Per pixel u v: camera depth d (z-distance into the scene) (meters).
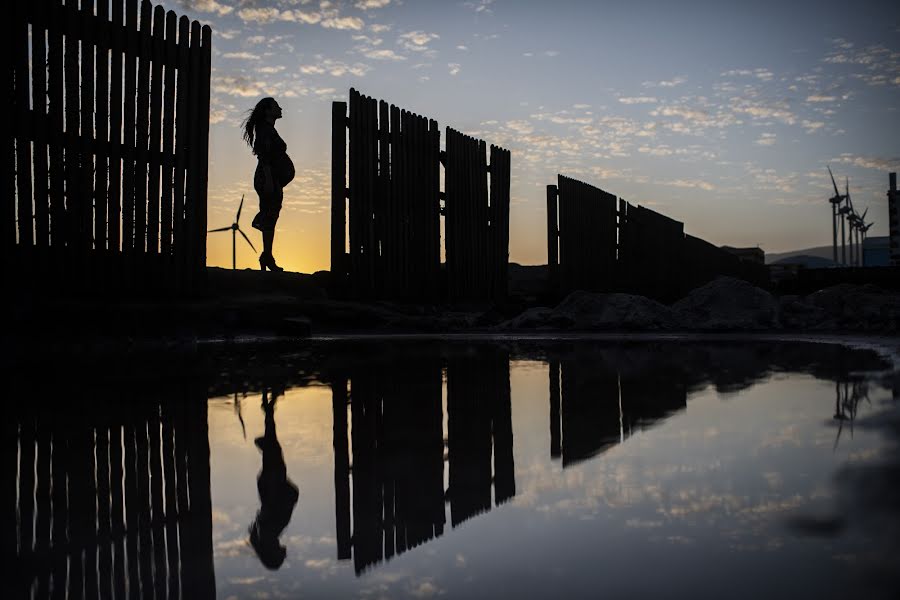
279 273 11.06
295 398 3.98
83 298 7.59
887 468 2.14
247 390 4.29
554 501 1.91
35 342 6.67
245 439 2.88
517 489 2.06
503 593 1.29
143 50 8.16
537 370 5.50
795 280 20.25
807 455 2.37
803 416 3.17
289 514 1.86
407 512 1.86
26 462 2.47
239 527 1.76
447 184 13.55
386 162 11.90
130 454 2.60
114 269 7.90
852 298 12.41
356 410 3.60
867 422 2.98
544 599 1.25
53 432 2.99
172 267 8.58
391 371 5.39
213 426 3.14
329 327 10.48
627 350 7.53
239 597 1.32
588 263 16.19
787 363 5.82
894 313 11.41
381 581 1.38
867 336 9.27
